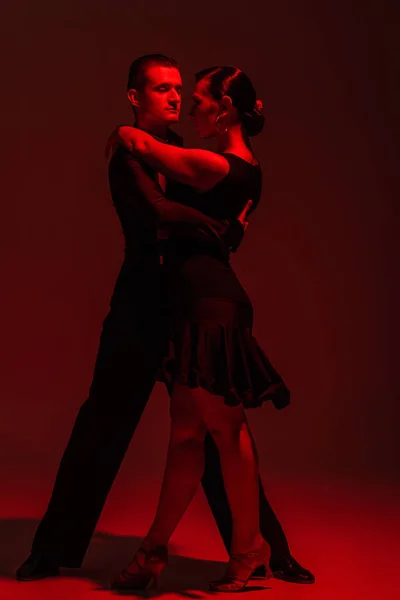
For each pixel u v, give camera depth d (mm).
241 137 2949
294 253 7488
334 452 6141
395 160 7504
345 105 7469
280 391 2773
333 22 7426
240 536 2795
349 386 7465
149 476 5191
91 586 2844
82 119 7195
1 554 3262
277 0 7355
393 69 7449
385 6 7441
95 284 7246
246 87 2926
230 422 2740
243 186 2832
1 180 7188
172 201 2797
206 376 2650
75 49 7160
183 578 2959
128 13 7184
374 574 3059
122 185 2887
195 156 2750
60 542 2969
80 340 7242
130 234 2980
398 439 6652
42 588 2809
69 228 7242
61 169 7203
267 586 2867
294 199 7480
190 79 7242
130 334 2959
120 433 2998
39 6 7152
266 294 7484
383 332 7512
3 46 7137
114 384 2980
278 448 6188
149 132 3031
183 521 3934
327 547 3471
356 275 7516
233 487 2768
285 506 4375
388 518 4125
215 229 2793
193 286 2762
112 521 3945
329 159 7477
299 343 7488
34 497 4445
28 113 7176
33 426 6590
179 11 7234
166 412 6988
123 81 7176
